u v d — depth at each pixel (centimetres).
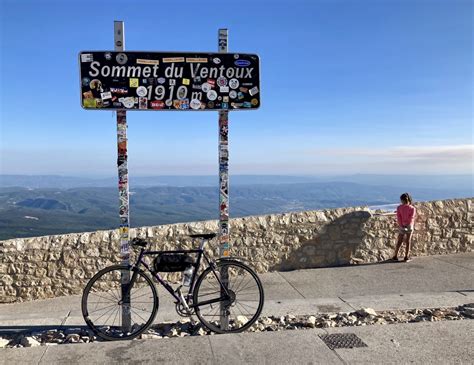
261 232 791
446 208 886
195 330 458
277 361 355
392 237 850
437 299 559
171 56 439
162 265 446
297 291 653
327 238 818
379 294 622
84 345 391
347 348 377
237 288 667
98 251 719
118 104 434
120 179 445
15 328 487
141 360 359
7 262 697
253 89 452
